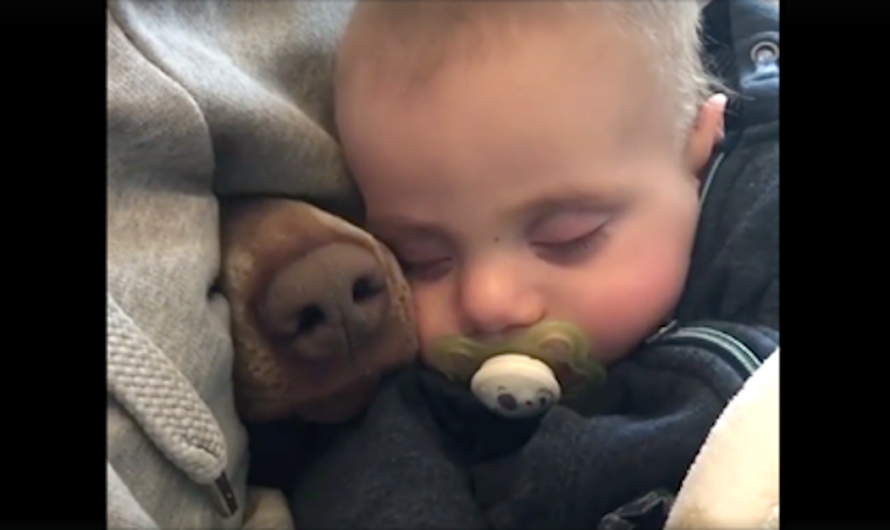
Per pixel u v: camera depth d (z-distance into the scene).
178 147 0.52
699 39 0.78
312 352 0.56
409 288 0.63
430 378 0.66
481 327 0.65
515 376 0.62
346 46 0.68
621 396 0.67
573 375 0.66
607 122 0.64
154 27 0.56
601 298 0.66
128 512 0.43
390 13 0.66
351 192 0.67
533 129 0.62
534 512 0.61
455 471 0.62
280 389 0.57
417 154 0.63
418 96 0.63
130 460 0.46
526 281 0.65
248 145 0.58
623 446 0.59
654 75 0.66
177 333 0.49
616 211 0.66
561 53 0.63
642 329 0.68
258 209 0.59
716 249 0.71
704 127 0.72
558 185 0.63
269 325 0.56
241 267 0.56
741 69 0.81
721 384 0.61
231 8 0.65
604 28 0.64
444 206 0.64
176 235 0.52
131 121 0.50
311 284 0.55
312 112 0.67
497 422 0.66
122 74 0.51
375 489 0.59
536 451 0.61
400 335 0.61
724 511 0.43
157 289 0.49
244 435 0.57
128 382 0.46
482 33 0.63
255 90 0.59
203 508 0.51
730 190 0.73
